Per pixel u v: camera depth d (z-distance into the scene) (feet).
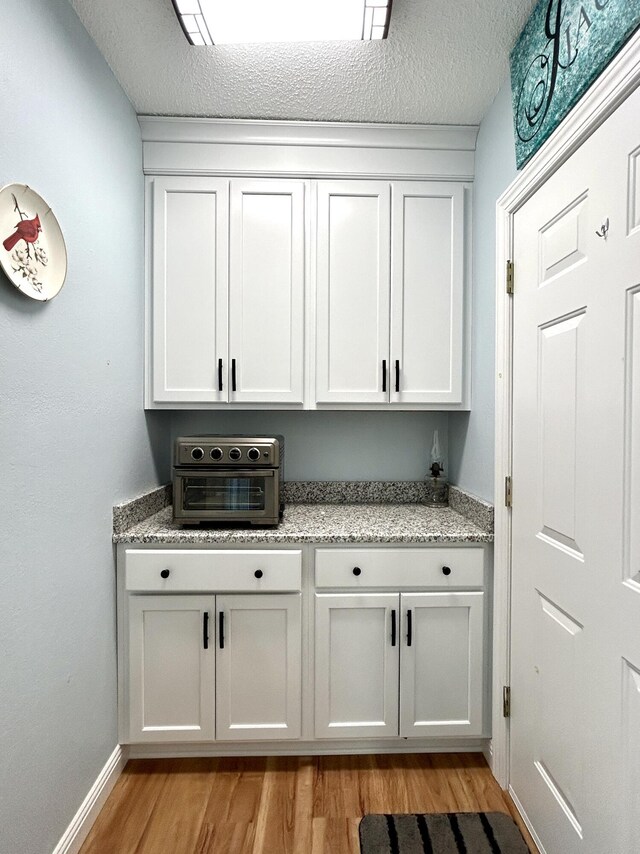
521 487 4.69
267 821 4.60
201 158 5.98
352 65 4.95
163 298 6.04
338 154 6.04
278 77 5.14
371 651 5.39
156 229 6.00
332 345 6.12
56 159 3.97
